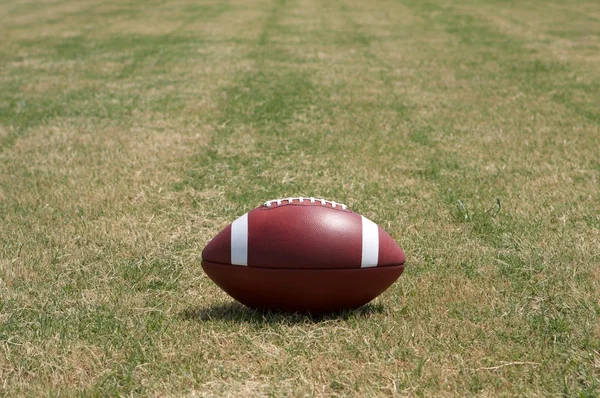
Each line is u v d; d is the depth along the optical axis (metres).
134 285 4.22
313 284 3.55
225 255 3.59
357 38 16.20
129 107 9.56
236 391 3.03
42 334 3.56
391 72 12.16
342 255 3.55
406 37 16.33
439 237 4.96
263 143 7.73
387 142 7.77
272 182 6.37
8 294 4.08
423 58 13.59
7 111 9.46
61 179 6.50
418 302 3.91
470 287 4.10
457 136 8.04
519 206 5.62
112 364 3.27
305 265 3.53
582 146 7.60
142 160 7.08
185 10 22.00
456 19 19.34
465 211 5.36
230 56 13.77
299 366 3.21
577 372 3.13
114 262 4.57
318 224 3.58
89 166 6.93
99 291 4.12
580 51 14.22
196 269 4.48
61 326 3.64
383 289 3.73
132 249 4.80
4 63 13.50
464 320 3.65
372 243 3.61
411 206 5.67
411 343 3.40
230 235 3.62
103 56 14.10
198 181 6.42
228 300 4.01
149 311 3.84
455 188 6.14
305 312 3.71
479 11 21.05
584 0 23.59
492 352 3.33
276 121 8.73
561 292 4.00
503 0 23.59
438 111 9.33
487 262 4.49
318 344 3.40
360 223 3.66
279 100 9.85
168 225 5.33
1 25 19.22
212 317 3.73
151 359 3.28
